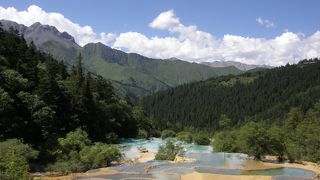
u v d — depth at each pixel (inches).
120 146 5634.8
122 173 3277.6
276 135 4515.3
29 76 4613.7
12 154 2050.9
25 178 1640.0
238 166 3897.6
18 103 3796.8
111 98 7450.8
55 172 3171.8
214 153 5172.2
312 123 6092.5
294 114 7253.9
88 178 3009.4
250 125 4630.9
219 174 3312.0
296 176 3334.2
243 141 4633.4
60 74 6422.2
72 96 5315.0
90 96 5836.6
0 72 3934.5
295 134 5570.9
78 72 6983.3
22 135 3646.7
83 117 5482.3
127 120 7475.4
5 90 3786.9
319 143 4726.9
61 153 3595.0
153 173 3304.6
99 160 3646.7
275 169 3762.3
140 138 7534.5
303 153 4776.1
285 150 4547.2
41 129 3870.6
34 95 3998.5
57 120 4527.6
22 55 5339.6
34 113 3836.1
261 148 4448.8
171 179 3016.7
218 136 5782.5
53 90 4626.0
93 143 4773.6
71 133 4284.0
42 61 6875.0
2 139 3302.2
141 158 4443.9
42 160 3398.1
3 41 5413.4
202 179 3051.2
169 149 4525.1
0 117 3452.3
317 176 3331.7
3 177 1598.2
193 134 7475.4
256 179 3110.2
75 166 3324.3
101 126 6141.7
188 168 3651.6
